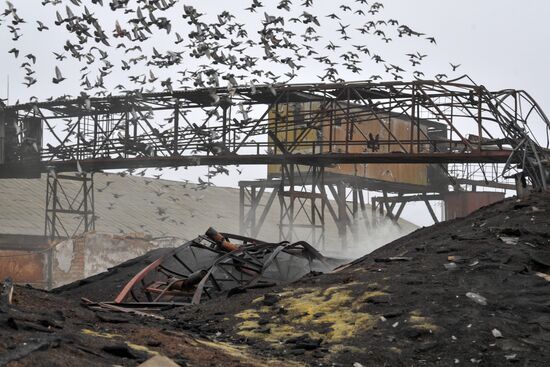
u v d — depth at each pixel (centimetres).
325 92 3550
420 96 3328
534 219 1482
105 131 3931
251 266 1931
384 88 3394
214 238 1997
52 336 729
